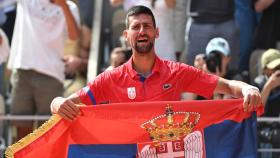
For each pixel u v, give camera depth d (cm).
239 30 2303
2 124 2014
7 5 2480
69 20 2152
